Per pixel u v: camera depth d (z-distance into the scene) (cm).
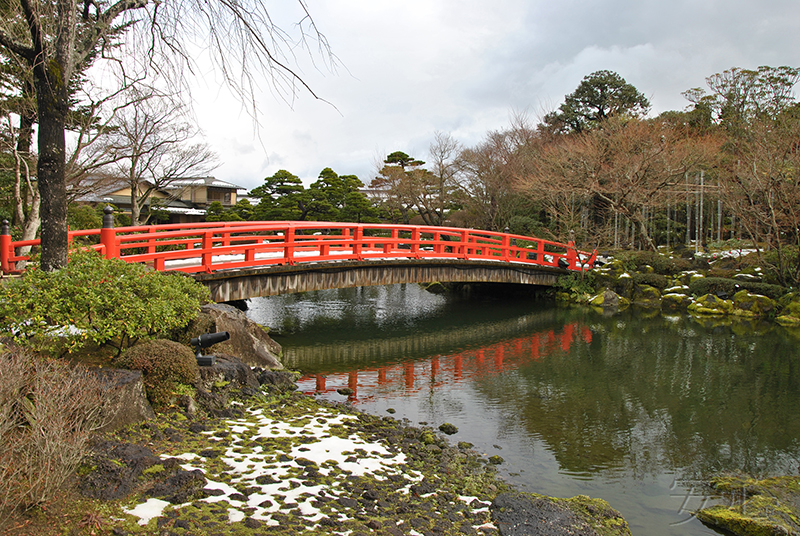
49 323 579
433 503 454
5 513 328
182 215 3688
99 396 479
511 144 3114
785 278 1923
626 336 1477
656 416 805
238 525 362
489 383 968
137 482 404
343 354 1188
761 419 799
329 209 3125
